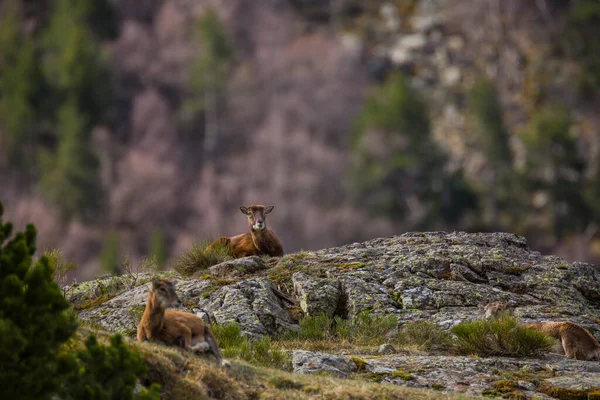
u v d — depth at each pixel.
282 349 47.59
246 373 37.38
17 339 27.95
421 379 42.66
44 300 29.23
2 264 29.41
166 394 32.97
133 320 56.06
